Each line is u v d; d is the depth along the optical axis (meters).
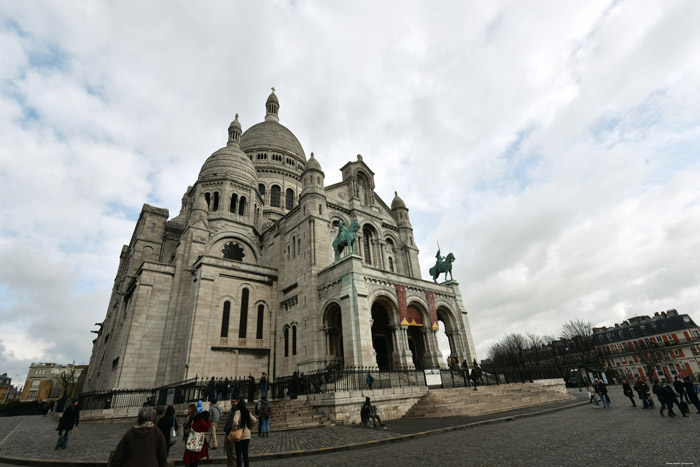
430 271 43.06
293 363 34.12
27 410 52.00
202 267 35.22
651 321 81.31
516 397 26.69
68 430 15.56
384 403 22.11
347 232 32.88
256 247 46.34
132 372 31.88
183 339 34.53
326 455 12.81
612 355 85.75
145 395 31.44
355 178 45.69
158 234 46.19
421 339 36.59
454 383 29.25
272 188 61.78
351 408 20.72
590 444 11.61
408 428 17.42
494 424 18.23
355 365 27.02
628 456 9.61
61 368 136.38
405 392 23.53
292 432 18.19
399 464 10.54
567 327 96.12
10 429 24.33
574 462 9.40
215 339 33.81
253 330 36.78
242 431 10.38
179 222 49.78
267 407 18.36
